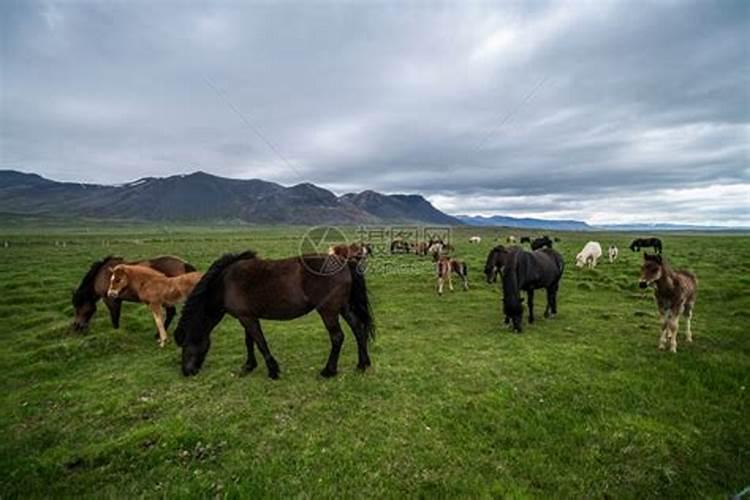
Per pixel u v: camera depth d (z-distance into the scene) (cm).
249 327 732
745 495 465
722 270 2039
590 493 468
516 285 1030
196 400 649
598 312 1258
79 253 3547
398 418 593
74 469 490
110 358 873
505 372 761
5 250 3931
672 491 484
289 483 457
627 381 722
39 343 980
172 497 436
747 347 907
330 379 732
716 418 627
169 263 1114
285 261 733
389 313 1284
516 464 507
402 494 448
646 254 870
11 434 571
